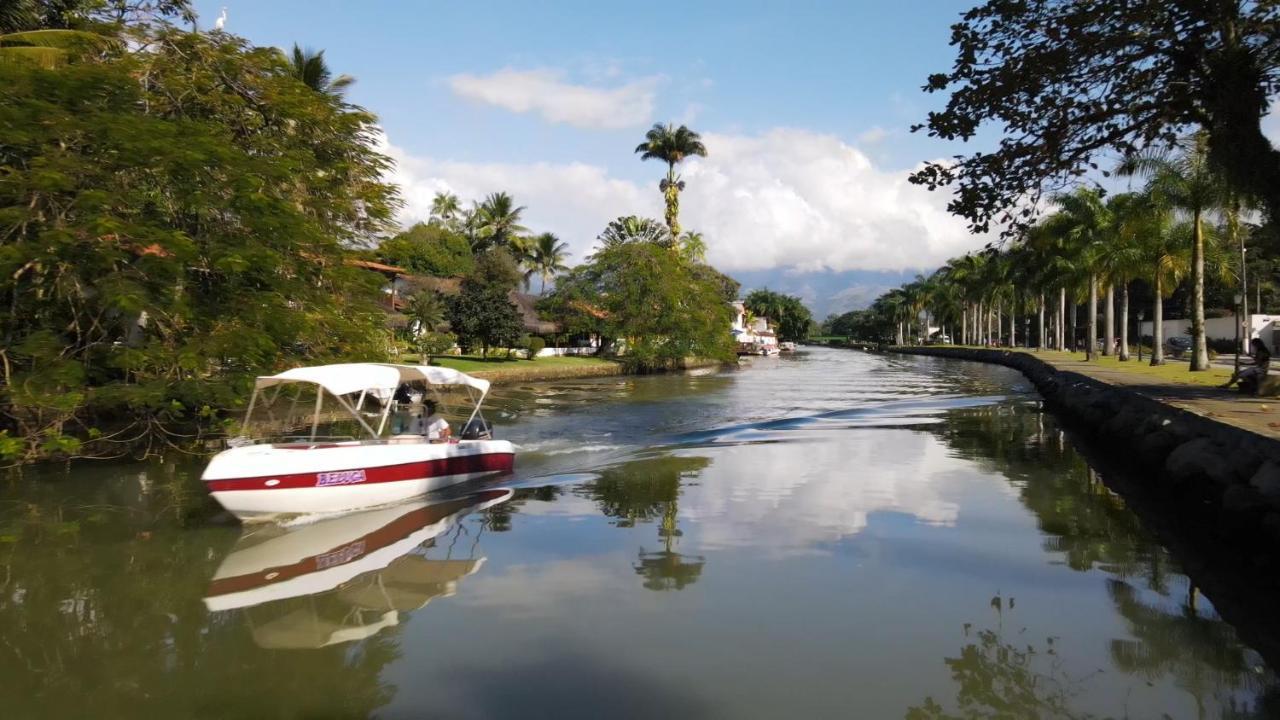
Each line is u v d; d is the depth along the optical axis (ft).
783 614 23.97
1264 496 30.89
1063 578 27.22
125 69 49.80
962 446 58.18
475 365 138.72
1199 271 101.35
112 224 41.04
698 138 201.87
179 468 47.09
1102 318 275.80
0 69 41.93
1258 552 29.43
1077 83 32.42
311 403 62.03
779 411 84.89
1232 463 35.91
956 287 331.57
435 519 36.58
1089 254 137.80
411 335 128.47
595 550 30.89
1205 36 30.17
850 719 17.83
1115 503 38.83
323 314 57.06
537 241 251.19
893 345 399.85
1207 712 18.19
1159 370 107.76
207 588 27.04
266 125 61.82
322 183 61.62
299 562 29.91
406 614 24.41
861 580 26.96
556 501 40.01
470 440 45.55
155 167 44.70
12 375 44.32
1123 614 24.02
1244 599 25.25
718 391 114.32
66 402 42.70
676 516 36.32
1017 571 27.94
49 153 42.83
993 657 20.98
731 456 53.67
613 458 53.67
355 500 38.40
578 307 189.78
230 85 58.44
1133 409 57.41
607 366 166.91
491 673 20.25
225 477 34.58
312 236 52.85
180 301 45.83
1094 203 140.97
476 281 159.43
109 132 42.93
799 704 18.49
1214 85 30.58
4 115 40.37
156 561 30.19
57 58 49.57
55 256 42.11
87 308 46.98
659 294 176.65
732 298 314.35
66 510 37.58
